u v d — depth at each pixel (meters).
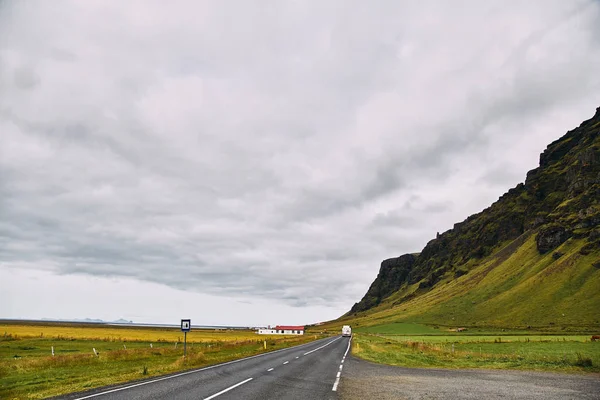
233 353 39.72
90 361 28.86
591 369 24.69
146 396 14.21
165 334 124.44
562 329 147.12
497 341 77.69
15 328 157.25
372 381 18.78
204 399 13.63
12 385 18.17
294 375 21.00
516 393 15.48
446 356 35.03
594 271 182.00
